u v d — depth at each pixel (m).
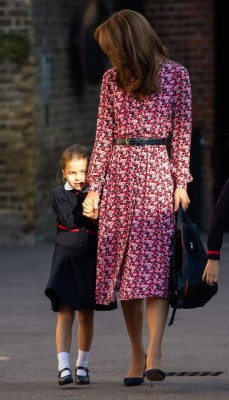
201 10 28.27
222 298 17.88
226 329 15.23
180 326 15.47
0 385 11.59
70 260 11.52
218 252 10.60
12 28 24.11
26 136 24.33
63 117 25.52
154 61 10.82
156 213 10.95
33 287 19.11
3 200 24.58
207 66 28.39
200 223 27.39
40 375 12.23
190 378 11.93
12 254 23.14
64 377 11.37
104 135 11.05
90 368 12.59
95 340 14.45
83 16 26.03
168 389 11.25
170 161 11.10
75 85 25.95
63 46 25.39
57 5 25.08
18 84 24.22
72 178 11.62
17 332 15.11
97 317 16.33
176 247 10.93
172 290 10.95
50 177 25.12
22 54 24.05
